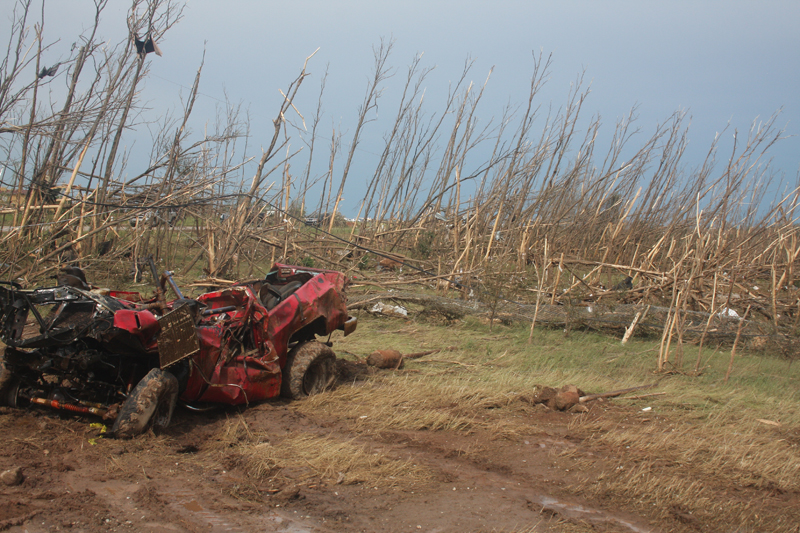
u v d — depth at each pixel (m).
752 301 13.24
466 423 6.15
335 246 18.31
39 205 13.84
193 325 5.34
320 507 4.09
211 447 5.12
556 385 7.99
